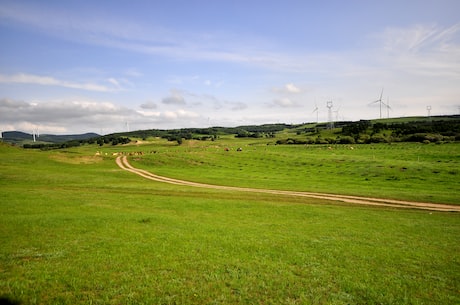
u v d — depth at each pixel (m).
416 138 198.12
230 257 17.81
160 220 26.72
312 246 21.03
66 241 19.06
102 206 32.97
